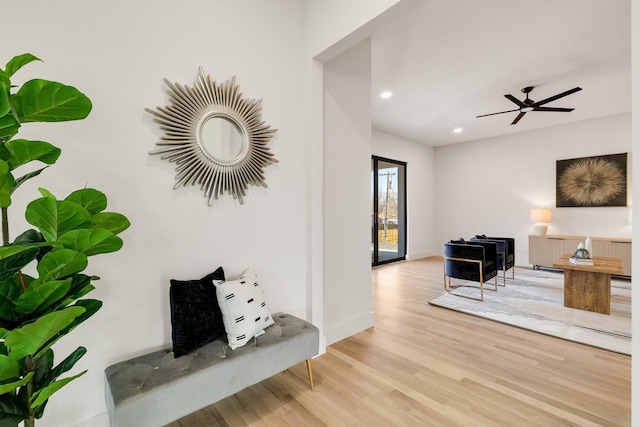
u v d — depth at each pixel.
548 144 5.86
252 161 2.16
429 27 2.70
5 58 1.37
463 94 4.25
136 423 1.32
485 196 6.75
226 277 2.06
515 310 3.41
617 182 5.10
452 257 4.04
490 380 2.04
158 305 1.77
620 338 2.65
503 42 2.95
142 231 1.72
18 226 1.40
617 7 2.41
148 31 1.74
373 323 3.02
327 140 2.61
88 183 1.55
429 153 7.48
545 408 1.75
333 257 2.68
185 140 1.86
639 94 1.09
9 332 0.82
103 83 1.59
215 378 1.55
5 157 0.88
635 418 1.11
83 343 1.54
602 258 3.83
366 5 1.99
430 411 1.73
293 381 2.04
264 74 2.24
